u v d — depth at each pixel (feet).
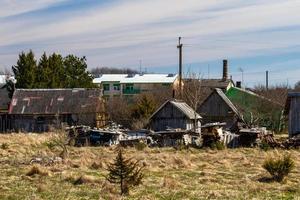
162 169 94.94
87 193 66.90
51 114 234.79
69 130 169.07
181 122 194.59
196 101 205.05
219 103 225.56
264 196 66.03
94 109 232.53
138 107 223.10
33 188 71.82
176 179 81.10
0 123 239.30
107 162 101.19
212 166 101.86
